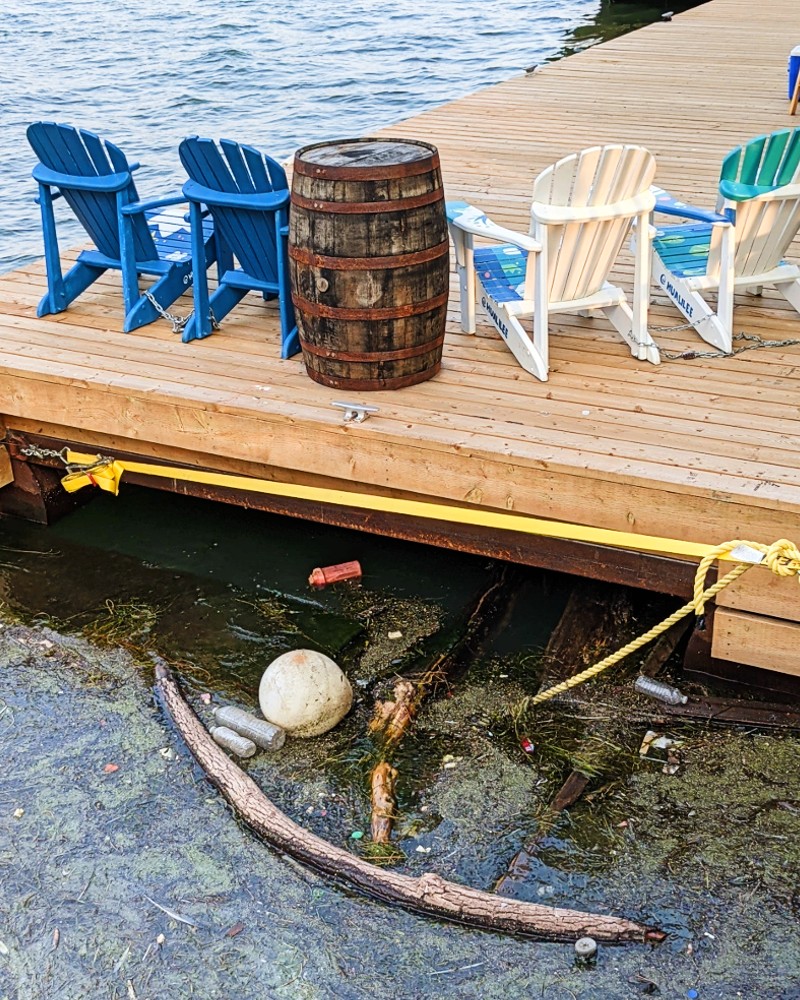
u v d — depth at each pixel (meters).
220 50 15.07
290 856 2.98
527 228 5.40
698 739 3.31
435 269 3.79
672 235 4.56
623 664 3.61
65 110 11.99
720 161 6.56
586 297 4.12
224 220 4.26
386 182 3.57
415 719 3.46
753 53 10.14
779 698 3.44
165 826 3.09
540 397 3.88
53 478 4.58
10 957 2.73
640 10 16.58
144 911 2.84
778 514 3.18
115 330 4.60
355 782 3.24
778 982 2.59
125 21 17.73
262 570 4.23
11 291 5.03
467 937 2.74
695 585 3.14
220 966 2.69
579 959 2.67
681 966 2.64
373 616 3.95
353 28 16.50
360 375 3.91
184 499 4.76
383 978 2.65
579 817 3.06
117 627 3.93
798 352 4.16
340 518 4.00
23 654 3.80
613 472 3.36
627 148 3.69
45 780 3.25
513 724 3.41
